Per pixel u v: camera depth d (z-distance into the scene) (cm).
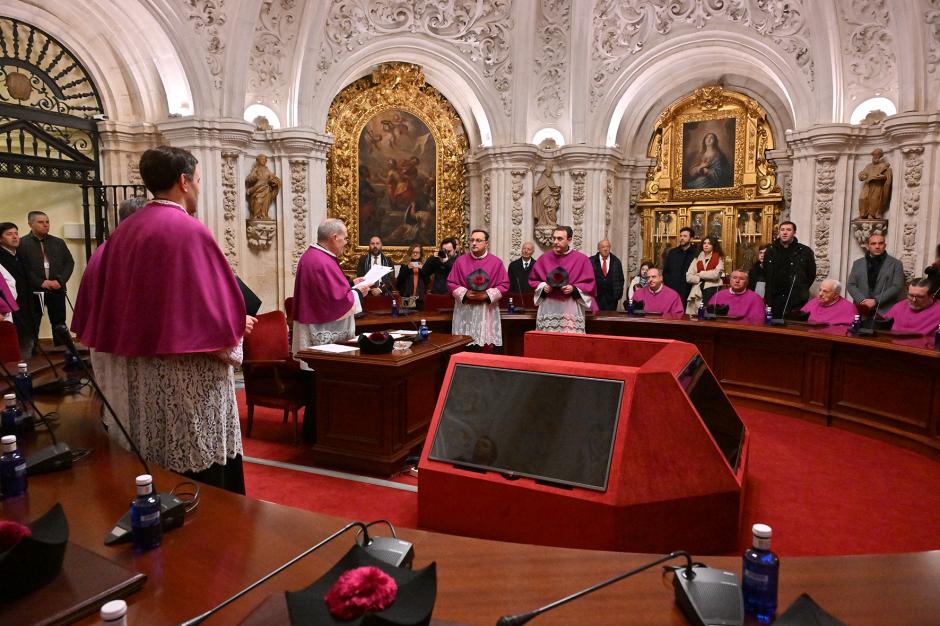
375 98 1105
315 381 466
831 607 147
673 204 1232
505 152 1095
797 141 955
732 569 167
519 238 1124
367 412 448
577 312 698
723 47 1041
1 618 131
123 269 244
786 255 748
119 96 882
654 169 1254
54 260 742
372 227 1132
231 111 862
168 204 248
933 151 837
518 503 281
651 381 289
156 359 244
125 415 254
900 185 874
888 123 864
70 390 357
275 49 919
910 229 863
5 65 806
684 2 1024
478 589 156
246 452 496
